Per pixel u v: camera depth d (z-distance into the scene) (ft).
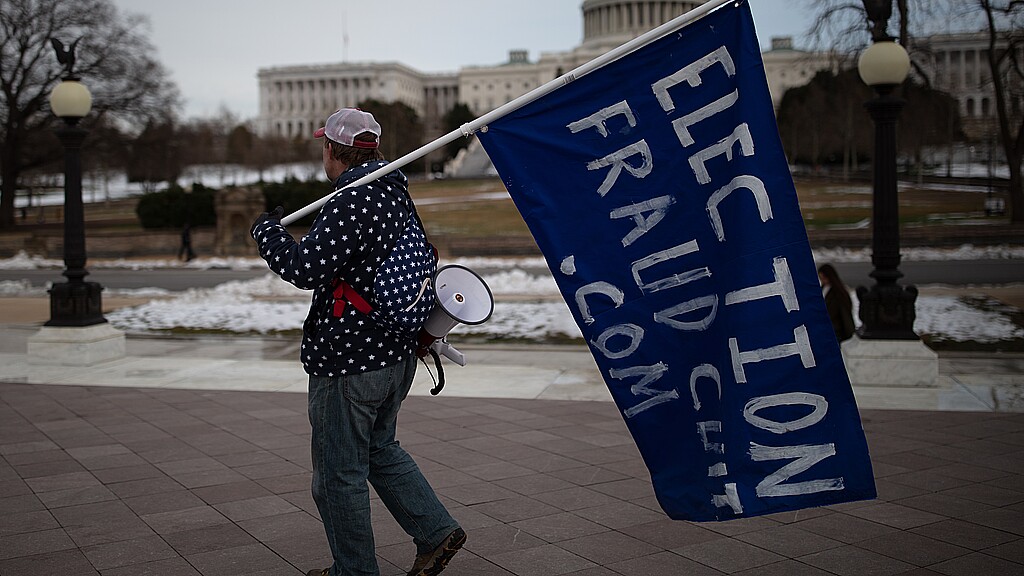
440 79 556.92
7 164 164.55
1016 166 120.67
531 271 92.89
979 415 24.93
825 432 10.66
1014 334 42.70
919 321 47.47
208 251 128.16
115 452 21.13
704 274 10.95
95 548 14.58
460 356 12.57
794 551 14.37
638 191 11.09
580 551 14.43
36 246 127.34
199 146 383.04
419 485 12.29
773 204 10.62
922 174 222.28
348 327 11.26
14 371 33.99
